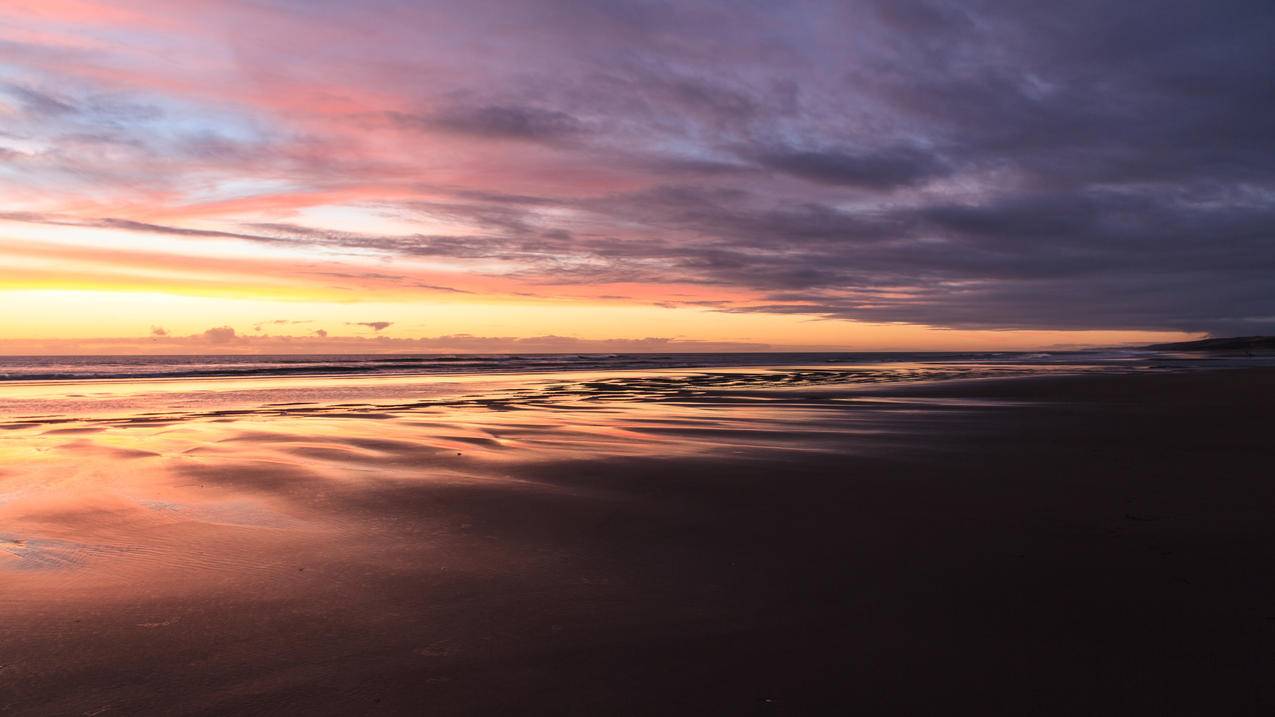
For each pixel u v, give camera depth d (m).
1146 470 9.43
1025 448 11.55
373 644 4.07
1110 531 6.42
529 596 4.87
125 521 6.80
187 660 3.84
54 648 3.96
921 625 4.38
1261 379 30.75
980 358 88.62
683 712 3.37
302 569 5.41
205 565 5.48
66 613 4.48
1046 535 6.33
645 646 4.08
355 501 7.73
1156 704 3.43
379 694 3.50
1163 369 45.28
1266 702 3.43
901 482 8.78
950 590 4.98
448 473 9.38
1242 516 6.88
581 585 5.10
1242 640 4.11
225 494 8.02
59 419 16.16
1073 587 5.01
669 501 7.78
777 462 10.24
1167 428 13.88
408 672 3.73
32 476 9.01
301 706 3.38
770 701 3.47
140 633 4.18
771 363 70.94
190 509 7.30
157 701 3.41
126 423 15.23
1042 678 3.69
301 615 4.49
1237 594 4.83
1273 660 3.86
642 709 3.39
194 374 41.19
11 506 7.38
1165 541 6.07
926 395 23.33
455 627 4.33
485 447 11.72
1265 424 14.34
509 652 3.98
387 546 6.05
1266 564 5.43
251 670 3.73
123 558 5.62
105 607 4.59
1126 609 4.59
